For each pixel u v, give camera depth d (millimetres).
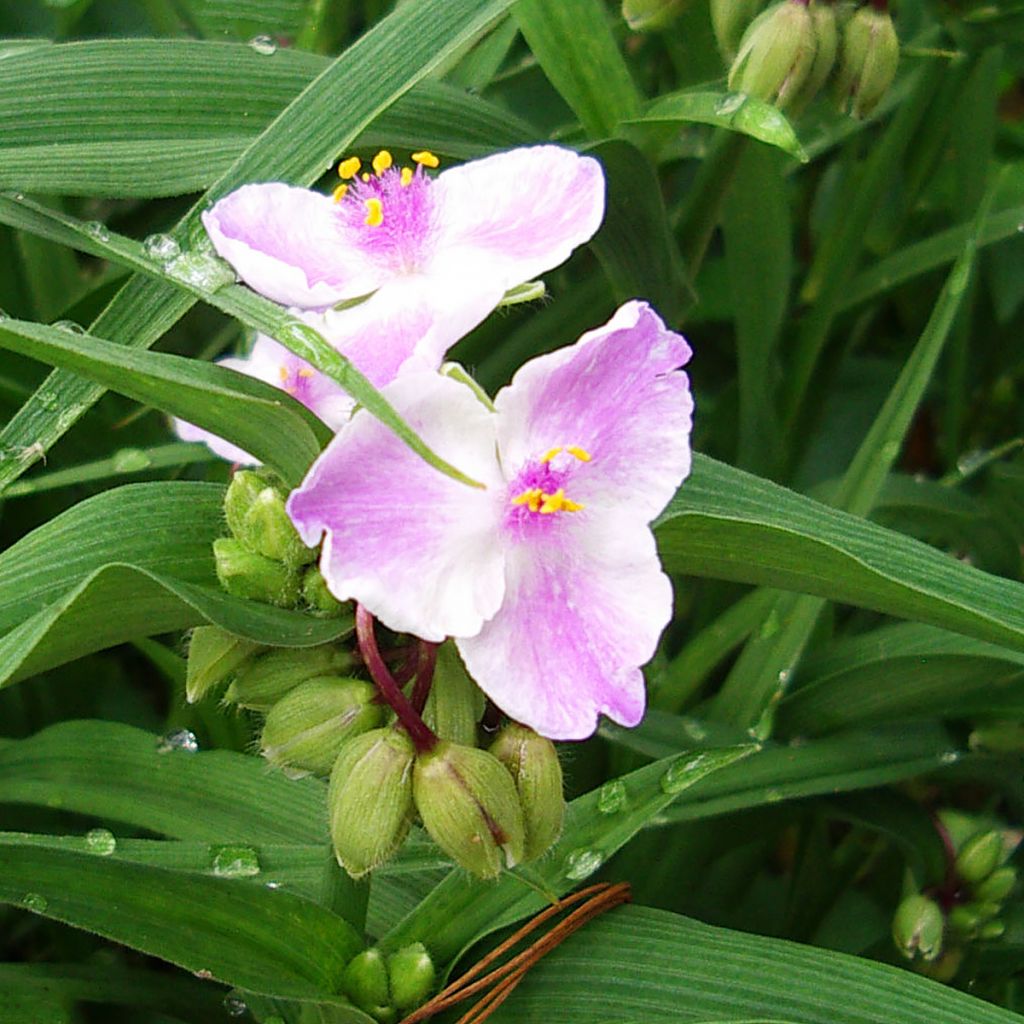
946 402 380
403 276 200
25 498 309
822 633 309
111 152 229
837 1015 207
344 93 222
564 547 180
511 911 214
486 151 263
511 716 177
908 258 339
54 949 302
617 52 264
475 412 175
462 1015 213
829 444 394
